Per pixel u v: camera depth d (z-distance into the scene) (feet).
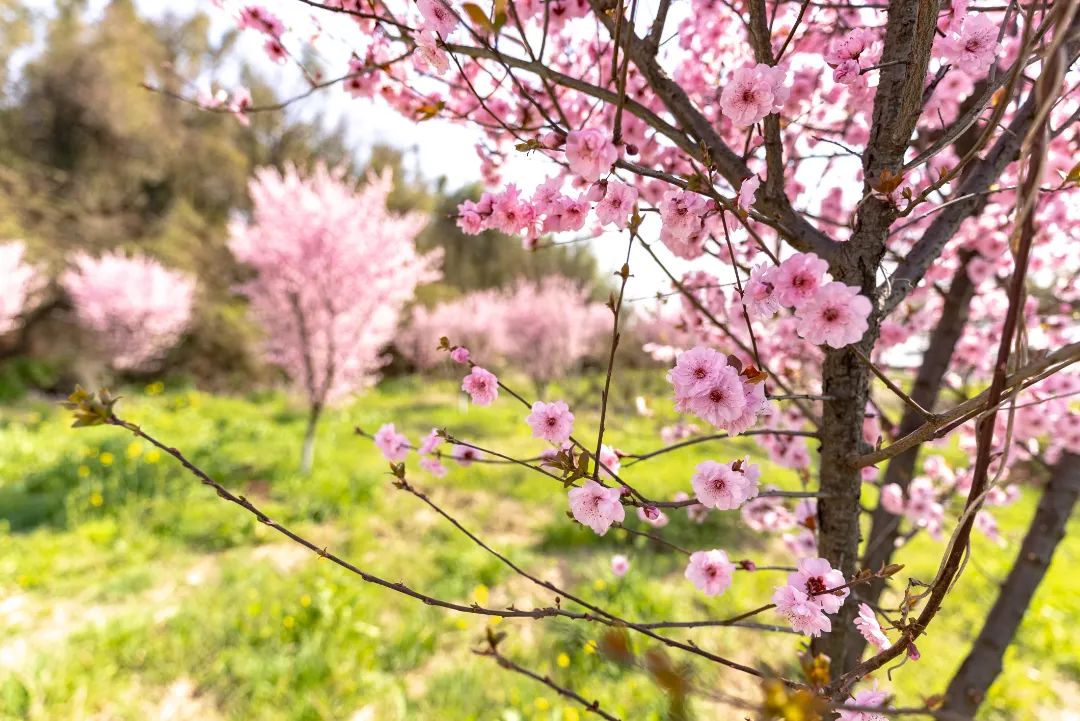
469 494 23.76
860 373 4.03
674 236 3.94
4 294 36.42
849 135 7.02
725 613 15.57
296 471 24.79
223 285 56.54
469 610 3.30
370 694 11.46
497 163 7.29
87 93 51.98
